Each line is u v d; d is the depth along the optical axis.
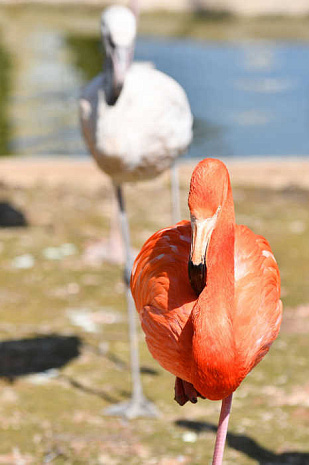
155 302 4.55
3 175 13.88
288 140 15.73
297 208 12.91
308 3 32.59
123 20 6.68
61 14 33.91
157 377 7.60
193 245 3.76
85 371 7.67
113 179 7.32
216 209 3.78
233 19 32.06
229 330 4.05
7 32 28.89
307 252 10.98
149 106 7.07
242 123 16.70
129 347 8.23
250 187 13.83
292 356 7.96
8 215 12.43
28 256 10.77
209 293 4.05
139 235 11.48
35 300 9.32
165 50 24.95
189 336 4.39
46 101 18.64
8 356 7.88
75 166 14.22
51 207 12.89
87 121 7.19
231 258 4.06
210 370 4.07
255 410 6.95
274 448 6.29
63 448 6.24
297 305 9.16
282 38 27.20
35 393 7.19
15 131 16.25
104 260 10.68
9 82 20.50
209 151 15.10
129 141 7.02
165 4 33.88
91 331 8.55
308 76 21.12
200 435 6.53
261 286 4.47
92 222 12.34
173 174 8.77
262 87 19.91
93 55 24.31
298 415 6.83
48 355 7.96
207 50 24.98
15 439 6.35
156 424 6.71
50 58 23.78
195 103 18.31
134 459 6.10
